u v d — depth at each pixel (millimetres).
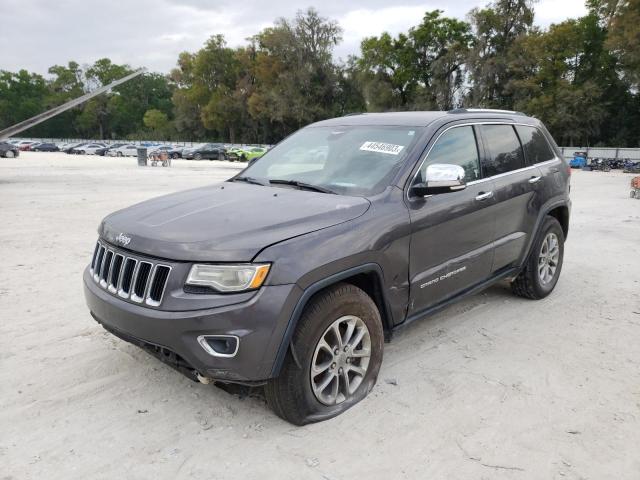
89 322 4605
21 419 3102
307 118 65938
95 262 3398
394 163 3672
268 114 67812
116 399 3342
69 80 115812
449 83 57656
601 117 48156
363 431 3000
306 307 2904
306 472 2654
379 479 2605
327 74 65625
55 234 8422
